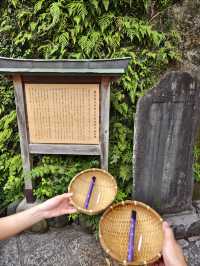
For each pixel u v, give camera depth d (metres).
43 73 2.29
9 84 3.13
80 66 2.29
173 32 3.06
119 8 2.97
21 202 2.91
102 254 2.49
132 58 2.96
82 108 2.51
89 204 2.23
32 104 2.53
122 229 1.82
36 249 2.56
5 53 3.09
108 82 2.38
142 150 2.43
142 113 2.31
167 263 1.12
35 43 2.98
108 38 2.89
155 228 1.78
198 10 3.06
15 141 3.20
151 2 3.02
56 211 1.52
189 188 2.66
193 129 2.43
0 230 1.30
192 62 3.13
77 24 2.80
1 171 3.17
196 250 2.53
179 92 2.28
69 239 2.68
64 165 2.89
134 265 1.48
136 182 2.55
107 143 2.62
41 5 2.89
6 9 3.02
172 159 2.50
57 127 2.60
